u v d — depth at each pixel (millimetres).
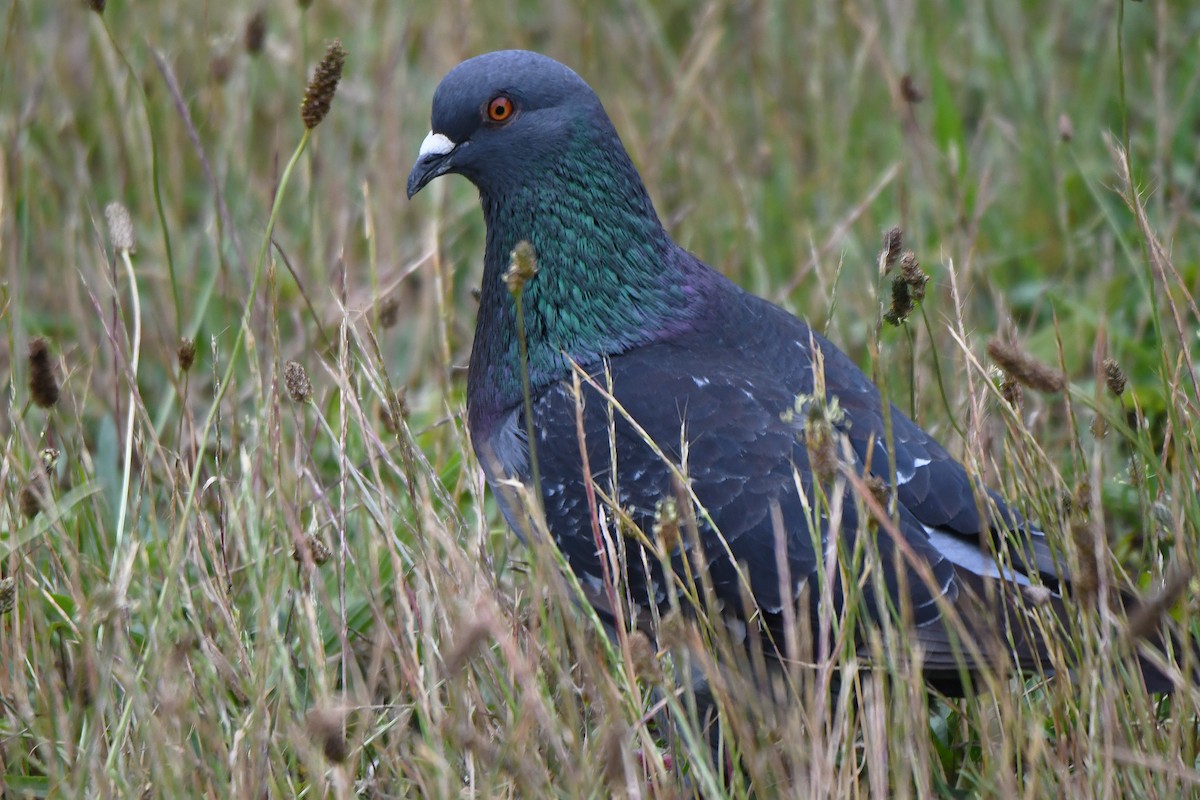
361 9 14016
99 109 12758
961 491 7555
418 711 7152
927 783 6688
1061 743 6941
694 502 7453
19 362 10344
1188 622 6953
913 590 7215
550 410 8141
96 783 6785
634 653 6590
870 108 13328
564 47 14133
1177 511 7148
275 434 8328
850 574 6684
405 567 8625
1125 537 9156
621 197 8289
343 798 6480
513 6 14633
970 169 12695
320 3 14234
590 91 8297
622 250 8289
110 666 7246
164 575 7668
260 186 12797
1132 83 13227
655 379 7953
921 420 9680
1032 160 12555
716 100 13305
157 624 7227
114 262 9242
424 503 7496
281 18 13984
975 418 8070
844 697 6566
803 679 7527
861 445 7672
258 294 10422
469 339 11602
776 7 14000
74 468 8969
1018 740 6785
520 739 6688
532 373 8344
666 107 12578
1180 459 7426
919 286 7180
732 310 8438
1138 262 11258
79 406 10000
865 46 12812
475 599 7129
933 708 8078
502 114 8234
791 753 6703
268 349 9586
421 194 12867
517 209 8352
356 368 9539
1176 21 13609
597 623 6871
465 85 8266
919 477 7578
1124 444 10156
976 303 11578
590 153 8227
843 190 12727
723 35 14250
